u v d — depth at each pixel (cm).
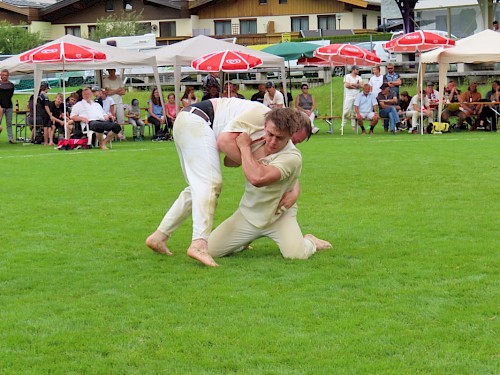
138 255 847
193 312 640
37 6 6425
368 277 737
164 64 2608
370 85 2577
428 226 977
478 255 817
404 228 968
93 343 576
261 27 6144
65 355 555
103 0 6109
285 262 801
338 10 6031
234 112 785
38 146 2334
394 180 1403
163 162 1789
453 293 682
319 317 623
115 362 540
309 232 955
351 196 1232
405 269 762
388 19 5634
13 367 536
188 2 6119
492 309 634
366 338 575
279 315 628
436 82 3434
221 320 619
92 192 1318
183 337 582
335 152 1927
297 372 518
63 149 2177
